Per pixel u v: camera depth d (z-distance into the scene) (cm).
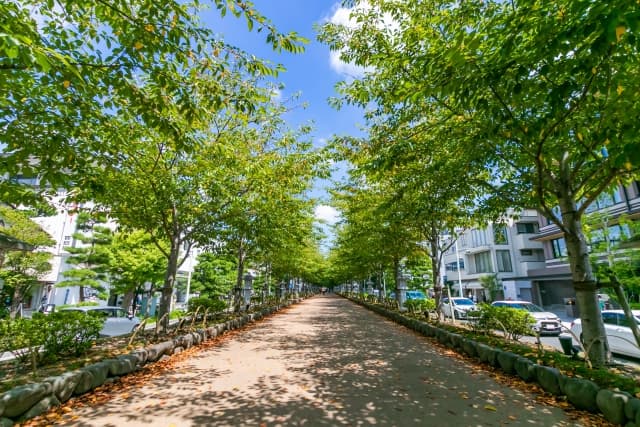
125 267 1752
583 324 538
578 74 375
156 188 730
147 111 390
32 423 377
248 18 350
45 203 616
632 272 1021
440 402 466
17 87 397
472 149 537
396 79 569
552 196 725
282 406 447
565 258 1848
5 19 279
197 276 2522
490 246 3278
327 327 1336
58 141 448
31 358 536
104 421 391
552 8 309
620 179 524
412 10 572
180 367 653
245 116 734
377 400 473
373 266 2328
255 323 1455
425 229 1228
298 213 1349
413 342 972
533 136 423
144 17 354
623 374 479
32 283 1705
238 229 1130
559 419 405
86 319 667
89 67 361
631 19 217
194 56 386
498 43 374
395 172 825
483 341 769
